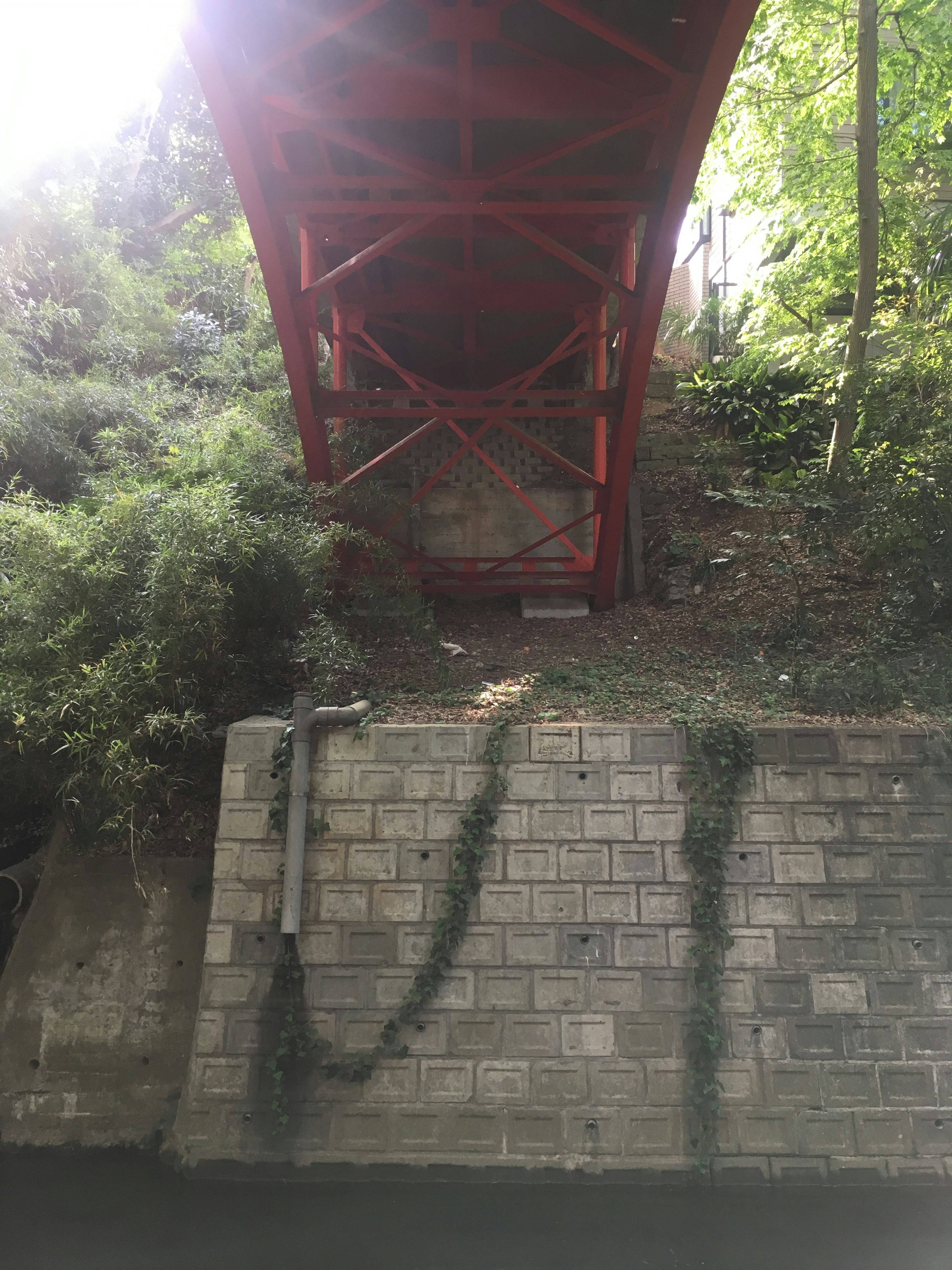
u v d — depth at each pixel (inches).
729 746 262.4
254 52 295.0
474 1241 216.8
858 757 261.9
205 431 392.2
